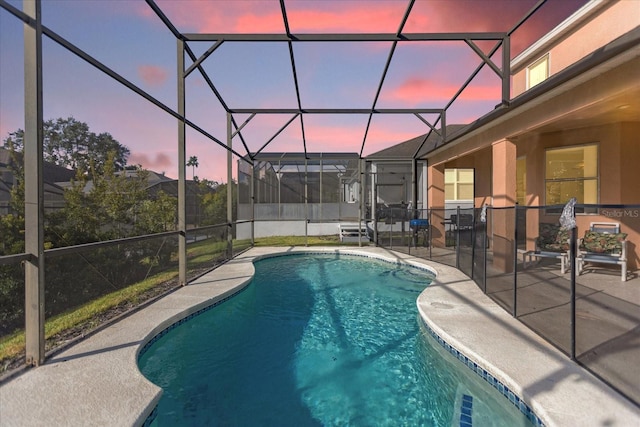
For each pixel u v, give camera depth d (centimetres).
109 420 221
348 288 693
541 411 228
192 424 281
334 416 291
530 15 533
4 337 365
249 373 365
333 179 1502
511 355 307
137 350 328
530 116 580
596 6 799
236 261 852
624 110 522
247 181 1463
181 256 588
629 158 643
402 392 328
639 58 380
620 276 602
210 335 470
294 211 1490
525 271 664
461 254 835
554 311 425
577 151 720
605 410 226
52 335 367
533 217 718
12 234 400
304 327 492
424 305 460
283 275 811
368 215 1459
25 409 231
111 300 505
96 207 707
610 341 334
